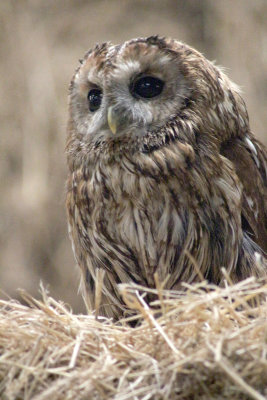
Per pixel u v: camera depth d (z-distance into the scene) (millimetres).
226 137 12297
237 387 8773
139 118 11945
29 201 24828
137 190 11836
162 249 11930
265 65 25594
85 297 12984
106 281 12547
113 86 12039
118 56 12102
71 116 12781
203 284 9734
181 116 11875
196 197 11719
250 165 12469
